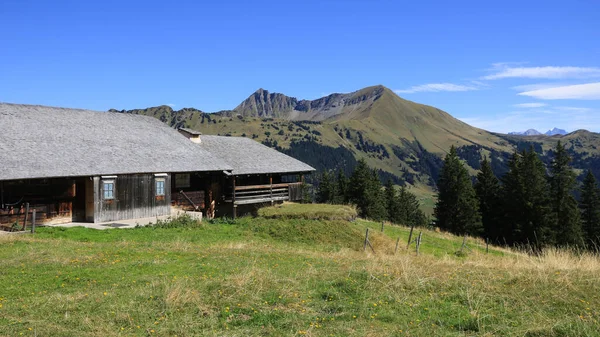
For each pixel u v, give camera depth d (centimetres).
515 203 6188
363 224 3438
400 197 10275
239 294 1183
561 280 1311
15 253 1770
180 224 2791
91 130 3494
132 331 959
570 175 6494
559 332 957
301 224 2902
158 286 1261
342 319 1037
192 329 969
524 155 6875
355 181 8569
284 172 4397
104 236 2380
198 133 4409
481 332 962
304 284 1316
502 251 3412
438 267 1571
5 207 2667
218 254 1838
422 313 1088
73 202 3062
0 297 1185
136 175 3259
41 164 2775
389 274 1399
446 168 7500
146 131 3912
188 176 3859
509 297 1188
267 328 980
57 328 955
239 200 4088
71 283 1332
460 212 7162
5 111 3219
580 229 6253
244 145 4772
